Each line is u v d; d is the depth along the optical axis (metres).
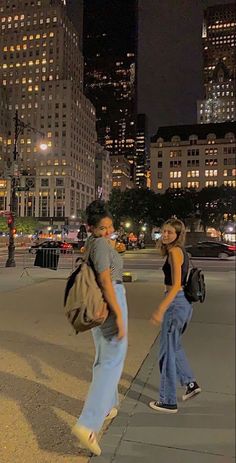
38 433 3.52
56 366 5.34
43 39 154.12
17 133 24.31
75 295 3.27
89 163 175.62
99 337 3.52
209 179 129.12
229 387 4.73
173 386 4.15
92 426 3.26
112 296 3.38
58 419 3.79
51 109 150.88
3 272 19.03
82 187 164.50
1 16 158.12
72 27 165.25
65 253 34.69
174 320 4.27
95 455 3.24
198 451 3.35
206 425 3.82
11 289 13.07
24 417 3.81
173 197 79.31
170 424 3.83
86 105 172.25
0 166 147.75
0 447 3.28
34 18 155.62
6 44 156.62
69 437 3.48
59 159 149.12
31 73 154.25
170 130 136.50
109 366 3.44
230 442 3.50
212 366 5.44
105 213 3.72
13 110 154.25
